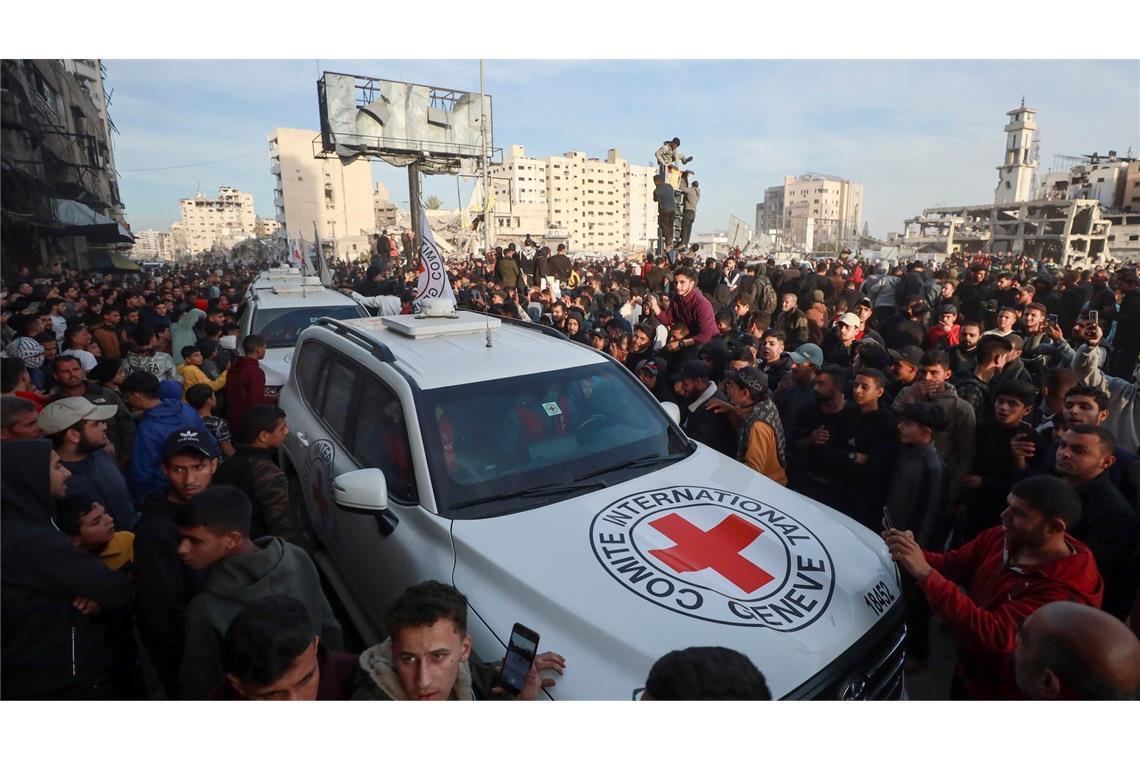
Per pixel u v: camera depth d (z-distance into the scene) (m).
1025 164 103.38
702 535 2.80
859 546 2.91
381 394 3.56
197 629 2.24
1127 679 1.51
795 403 4.80
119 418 5.32
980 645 2.28
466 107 29.17
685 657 1.59
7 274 19.86
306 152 86.12
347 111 26.11
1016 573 2.32
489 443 3.22
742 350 4.94
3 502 2.26
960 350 6.02
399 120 27.30
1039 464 3.56
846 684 2.28
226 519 2.26
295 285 10.22
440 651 1.92
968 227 97.19
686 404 5.74
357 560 3.39
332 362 4.39
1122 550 2.68
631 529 2.81
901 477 3.39
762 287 10.39
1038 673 1.61
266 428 3.21
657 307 8.92
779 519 2.98
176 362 9.74
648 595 2.43
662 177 15.21
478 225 36.00
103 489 3.56
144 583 2.56
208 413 5.37
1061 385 4.00
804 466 4.32
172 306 12.74
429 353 3.84
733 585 2.52
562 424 3.46
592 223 143.00
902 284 9.75
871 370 3.86
